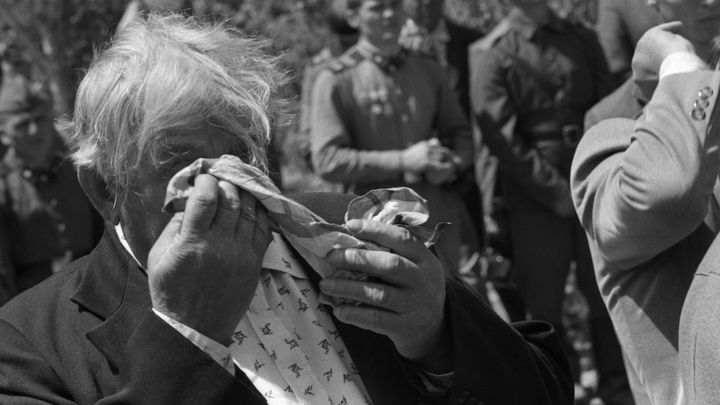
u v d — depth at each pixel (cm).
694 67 321
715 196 322
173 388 227
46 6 1436
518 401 255
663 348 324
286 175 1099
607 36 676
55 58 1448
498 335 259
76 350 251
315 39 1120
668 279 322
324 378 256
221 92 243
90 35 1435
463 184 670
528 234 678
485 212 705
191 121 239
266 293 260
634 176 307
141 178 244
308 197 288
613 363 641
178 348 229
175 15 268
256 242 233
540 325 290
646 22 486
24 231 701
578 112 681
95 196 260
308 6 1142
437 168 633
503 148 673
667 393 324
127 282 254
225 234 229
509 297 705
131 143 242
